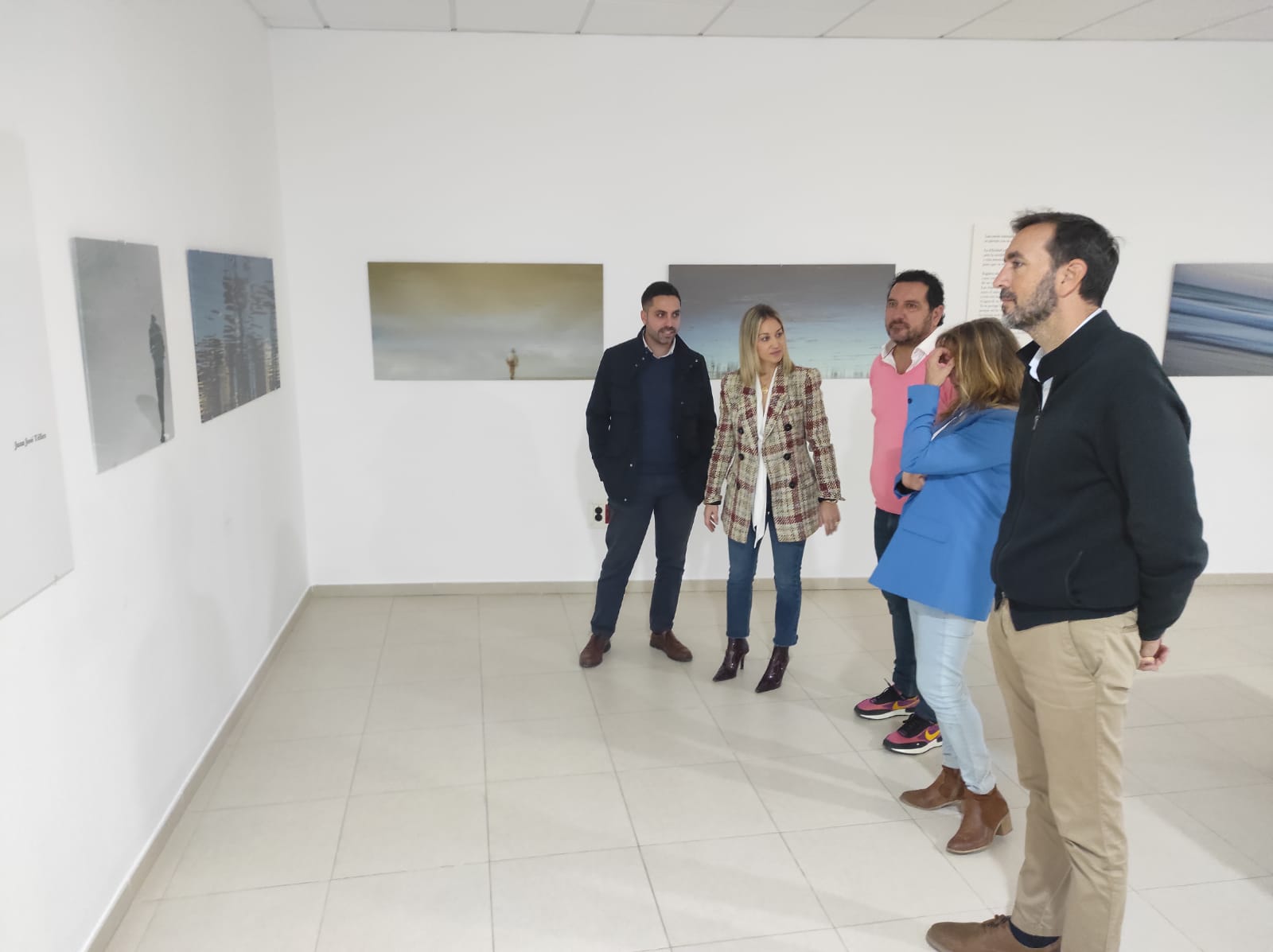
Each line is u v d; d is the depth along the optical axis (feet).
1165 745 9.57
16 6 5.63
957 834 7.66
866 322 13.87
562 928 6.70
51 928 5.82
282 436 12.44
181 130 8.64
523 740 9.55
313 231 13.00
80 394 6.36
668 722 9.98
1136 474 4.78
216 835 7.83
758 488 10.12
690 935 6.63
